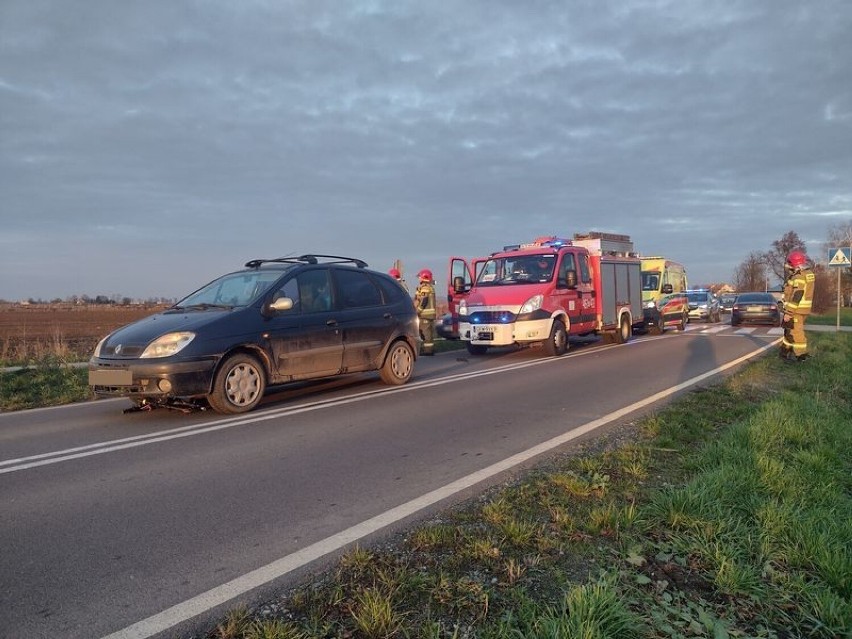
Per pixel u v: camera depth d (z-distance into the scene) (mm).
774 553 3391
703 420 6582
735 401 7820
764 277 62562
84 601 3020
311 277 8727
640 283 18875
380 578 3178
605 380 10219
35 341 16016
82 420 7438
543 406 7977
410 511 4188
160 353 6941
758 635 2686
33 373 11281
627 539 3582
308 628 2717
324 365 8539
